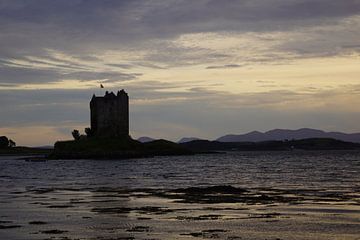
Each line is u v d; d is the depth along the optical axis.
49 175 102.69
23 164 173.38
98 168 134.12
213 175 95.88
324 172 99.44
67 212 40.19
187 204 45.22
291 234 29.86
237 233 30.28
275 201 46.75
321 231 30.69
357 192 55.38
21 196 54.34
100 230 31.69
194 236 29.48
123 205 44.91
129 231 31.30
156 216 37.59
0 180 86.81
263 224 33.41
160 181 80.06
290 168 120.19
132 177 92.50
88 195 55.19
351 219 35.22
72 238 29.11
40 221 35.47
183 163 167.00
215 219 35.81
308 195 52.28
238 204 44.78
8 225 33.75
